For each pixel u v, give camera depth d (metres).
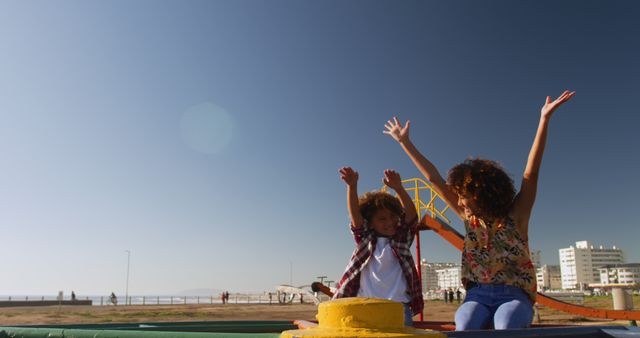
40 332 1.82
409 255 3.27
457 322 2.72
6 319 25.77
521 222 2.83
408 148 3.28
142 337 1.61
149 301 68.06
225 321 3.58
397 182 3.25
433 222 14.65
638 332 1.78
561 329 1.76
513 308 2.54
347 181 3.19
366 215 3.34
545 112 2.75
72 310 37.31
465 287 2.99
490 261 2.82
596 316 13.45
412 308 3.21
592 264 174.25
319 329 1.33
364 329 1.28
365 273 3.21
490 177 2.82
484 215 2.83
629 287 20.17
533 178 2.79
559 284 180.75
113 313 31.58
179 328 3.37
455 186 2.93
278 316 26.34
